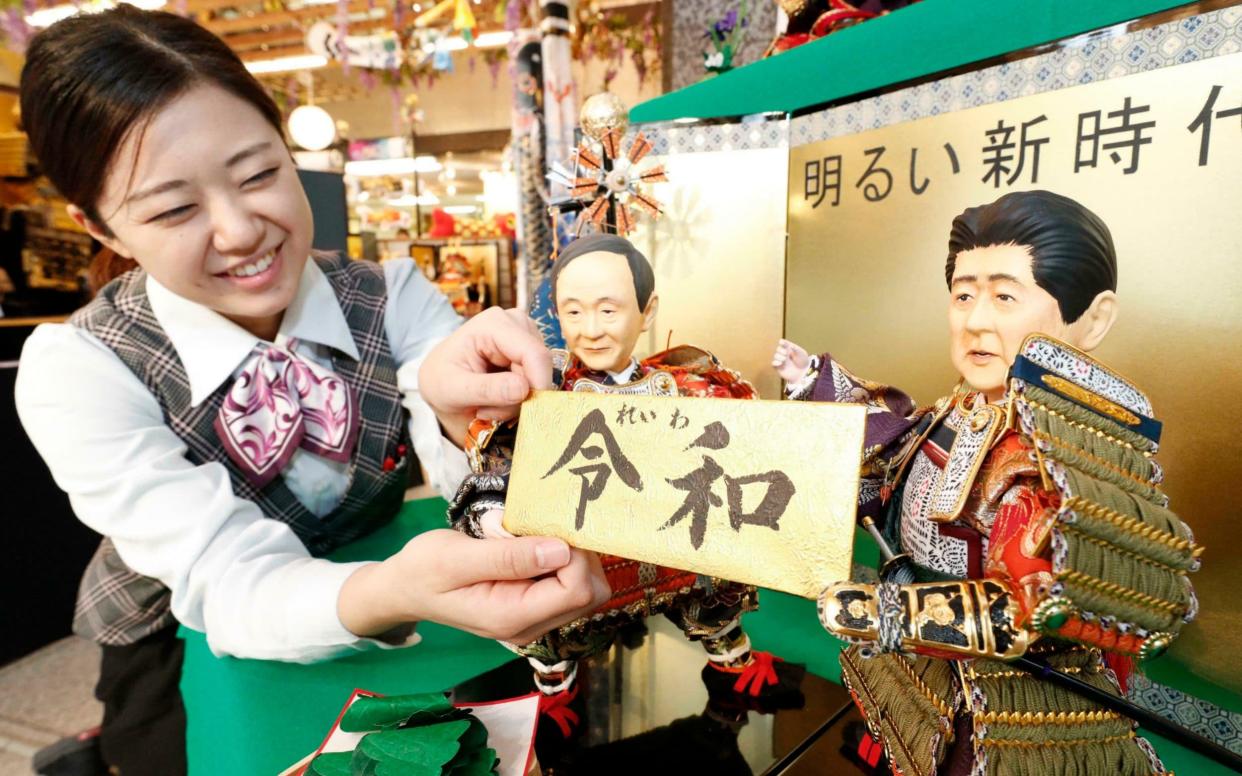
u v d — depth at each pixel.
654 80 4.26
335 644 0.72
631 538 0.52
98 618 0.98
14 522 1.60
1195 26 0.58
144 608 0.96
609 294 0.73
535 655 0.70
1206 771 0.62
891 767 0.59
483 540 0.57
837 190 0.91
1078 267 0.55
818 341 0.96
